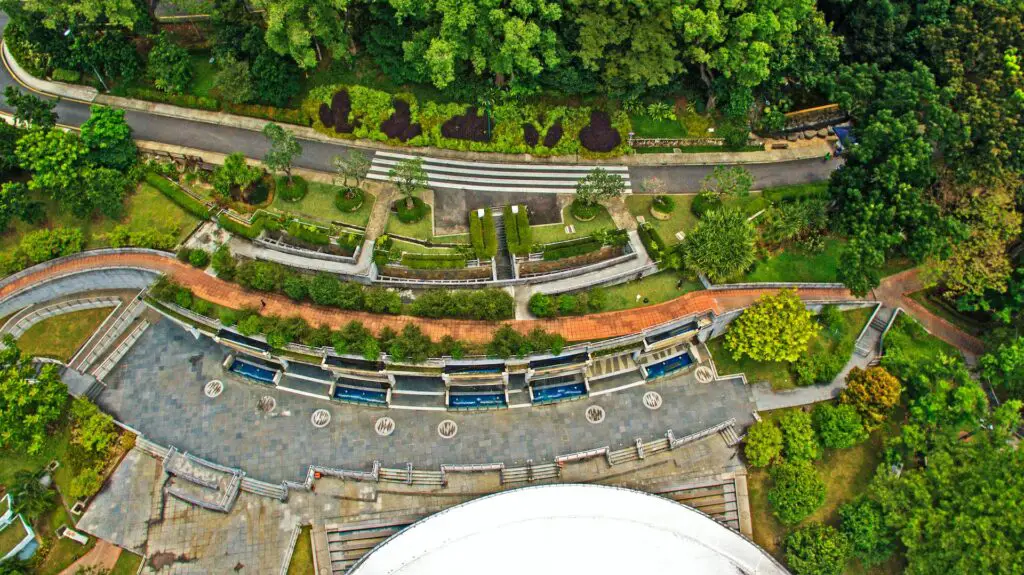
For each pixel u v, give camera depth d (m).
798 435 74.12
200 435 76.50
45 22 83.19
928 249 77.12
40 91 93.56
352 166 82.00
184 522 72.12
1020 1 86.00
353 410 78.69
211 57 95.06
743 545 69.12
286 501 73.38
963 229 77.00
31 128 81.25
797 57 89.69
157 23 94.25
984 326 84.06
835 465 77.31
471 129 91.44
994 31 86.31
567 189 89.56
